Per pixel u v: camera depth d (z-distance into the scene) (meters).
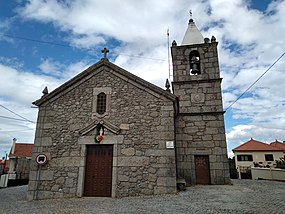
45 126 10.11
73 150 9.61
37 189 9.29
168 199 7.68
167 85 10.21
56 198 9.07
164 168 8.85
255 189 10.16
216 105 13.25
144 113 9.65
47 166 9.55
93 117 9.95
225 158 12.23
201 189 9.98
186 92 13.80
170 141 9.10
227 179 11.94
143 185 8.79
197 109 13.38
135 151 9.22
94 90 10.34
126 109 9.82
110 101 10.05
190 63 14.65
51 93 10.39
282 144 40.28
